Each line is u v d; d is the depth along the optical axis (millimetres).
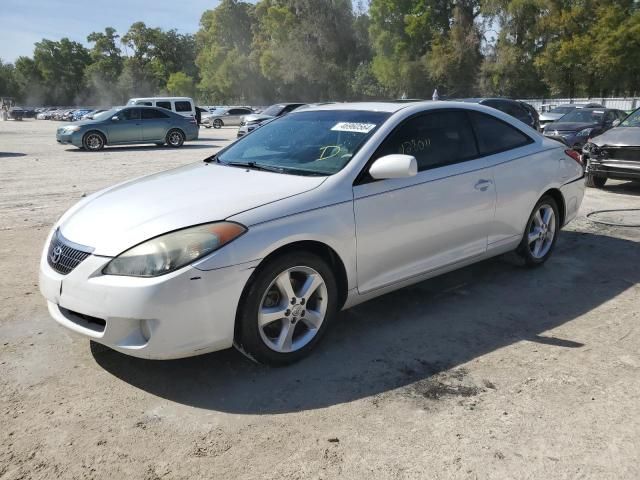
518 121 5176
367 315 4305
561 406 3049
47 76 124938
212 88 92812
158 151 18578
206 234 3100
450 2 59375
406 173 3598
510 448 2699
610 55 42719
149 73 112812
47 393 3178
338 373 3426
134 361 3545
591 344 3803
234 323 3203
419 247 4086
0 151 18609
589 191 9680
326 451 2684
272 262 3289
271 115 22875
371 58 72562
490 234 4680
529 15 48875
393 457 2639
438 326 4109
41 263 3496
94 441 2758
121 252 3068
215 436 2807
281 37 75812
